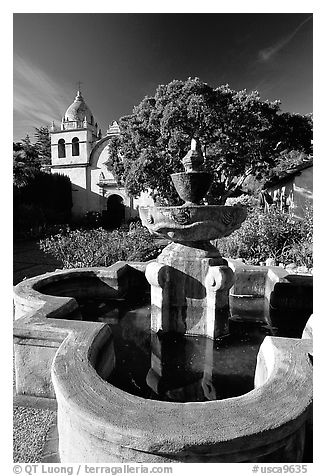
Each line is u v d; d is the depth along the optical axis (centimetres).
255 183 2117
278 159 1806
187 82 1405
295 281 420
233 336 351
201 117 1389
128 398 176
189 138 1421
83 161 2712
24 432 234
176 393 258
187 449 148
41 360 263
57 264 977
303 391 180
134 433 151
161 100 1445
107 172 2670
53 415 251
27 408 259
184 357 309
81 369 202
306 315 420
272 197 2016
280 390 181
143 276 504
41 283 399
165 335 343
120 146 1927
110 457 160
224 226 317
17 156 2091
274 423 157
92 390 182
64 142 2791
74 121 2781
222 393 258
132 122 1606
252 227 841
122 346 337
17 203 1827
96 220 2467
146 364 301
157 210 312
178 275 343
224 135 1445
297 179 1468
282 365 203
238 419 159
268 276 464
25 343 264
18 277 817
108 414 163
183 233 311
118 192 2623
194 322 344
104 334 262
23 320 277
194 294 342
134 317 417
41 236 1664
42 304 318
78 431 172
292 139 1573
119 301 466
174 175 348
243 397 176
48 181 2262
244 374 283
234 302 461
